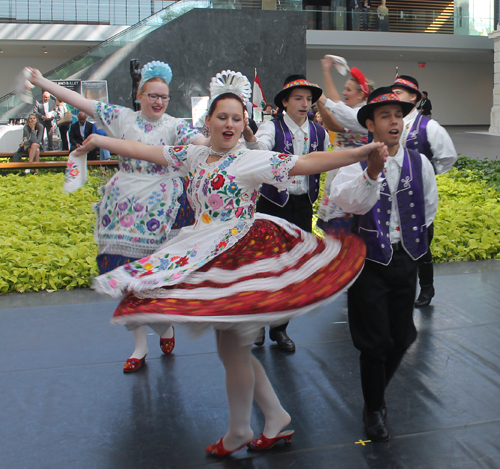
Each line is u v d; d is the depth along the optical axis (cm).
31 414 328
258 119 1047
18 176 1155
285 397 344
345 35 2622
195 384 362
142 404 339
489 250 659
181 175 302
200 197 276
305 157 263
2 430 311
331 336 438
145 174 363
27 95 370
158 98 359
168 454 289
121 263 371
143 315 228
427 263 489
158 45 1838
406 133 450
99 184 1077
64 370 382
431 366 381
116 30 2272
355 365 387
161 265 263
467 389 350
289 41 1952
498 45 2525
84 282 571
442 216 770
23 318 478
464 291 533
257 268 258
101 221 377
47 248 628
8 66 2589
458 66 3400
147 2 2283
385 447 290
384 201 293
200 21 1866
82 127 1253
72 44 2262
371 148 251
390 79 3275
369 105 288
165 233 365
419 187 296
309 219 434
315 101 446
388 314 298
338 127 465
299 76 427
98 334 443
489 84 3475
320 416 321
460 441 295
